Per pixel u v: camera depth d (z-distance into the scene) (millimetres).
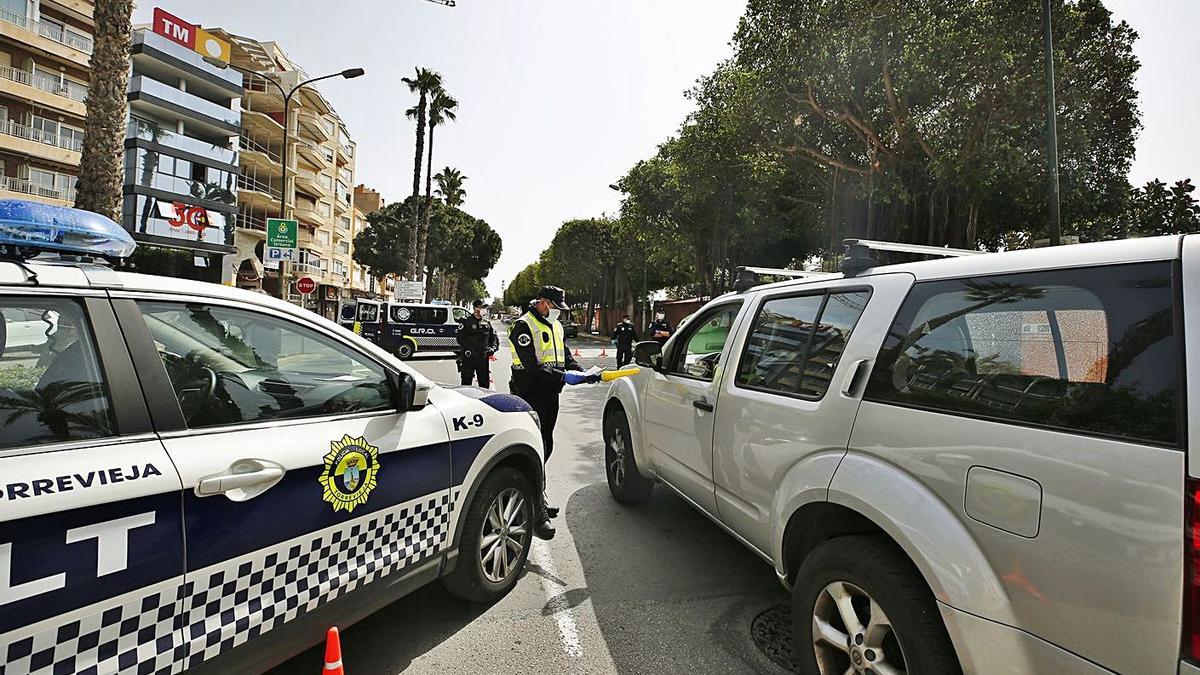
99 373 1737
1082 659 1474
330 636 1906
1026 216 16172
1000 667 1619
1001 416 1755
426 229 32625
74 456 1596
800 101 13836
